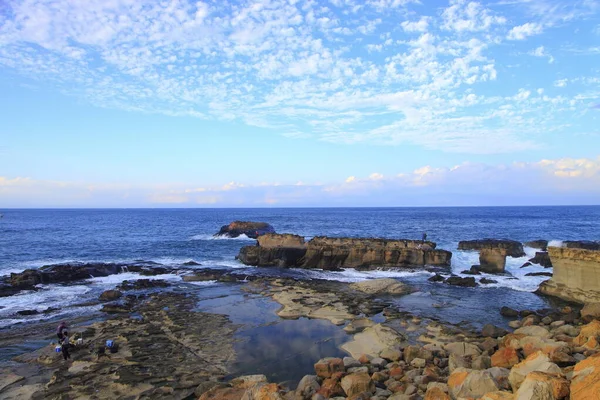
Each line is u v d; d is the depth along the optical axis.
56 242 57.75
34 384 13.35
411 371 13.20
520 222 100.12
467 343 15.95
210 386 12.61
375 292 27.59
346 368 13.84
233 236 67.50
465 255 41.53
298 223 108.50
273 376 14.02
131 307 23.28
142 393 12.60
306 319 20.97
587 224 90.62
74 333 18.38
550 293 26.30
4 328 19.53
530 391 8.66
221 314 21.78
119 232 77.62
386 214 172.88
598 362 9.22
